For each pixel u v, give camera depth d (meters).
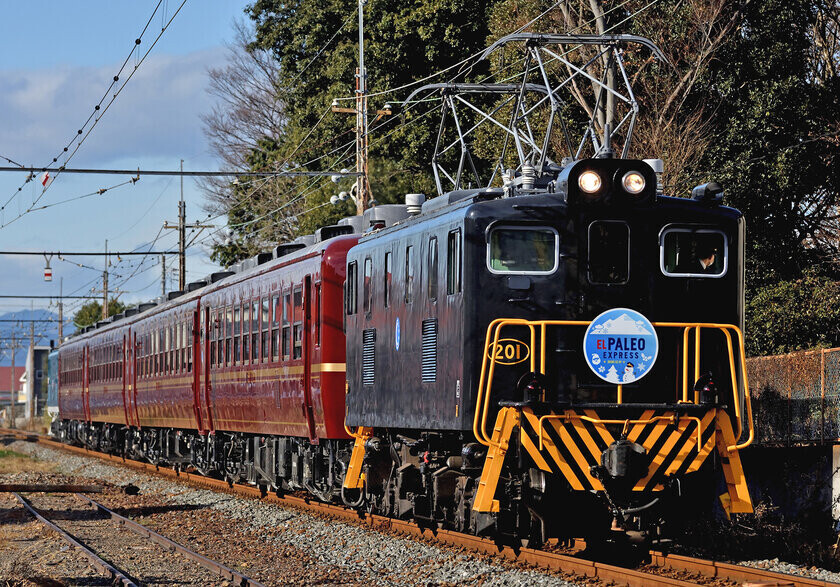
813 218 55.62
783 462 38.44
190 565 27.42
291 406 36.66
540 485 22.52
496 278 23.06
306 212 81.19
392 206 32.84
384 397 28.59
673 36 53.06
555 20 58.75
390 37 73.81
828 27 59.12
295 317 36.34
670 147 51.69
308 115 82.62
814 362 39.12
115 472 62.62
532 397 22.25
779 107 52.50
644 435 22.61
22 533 34.81
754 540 28.53
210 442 49.41
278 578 24.86
